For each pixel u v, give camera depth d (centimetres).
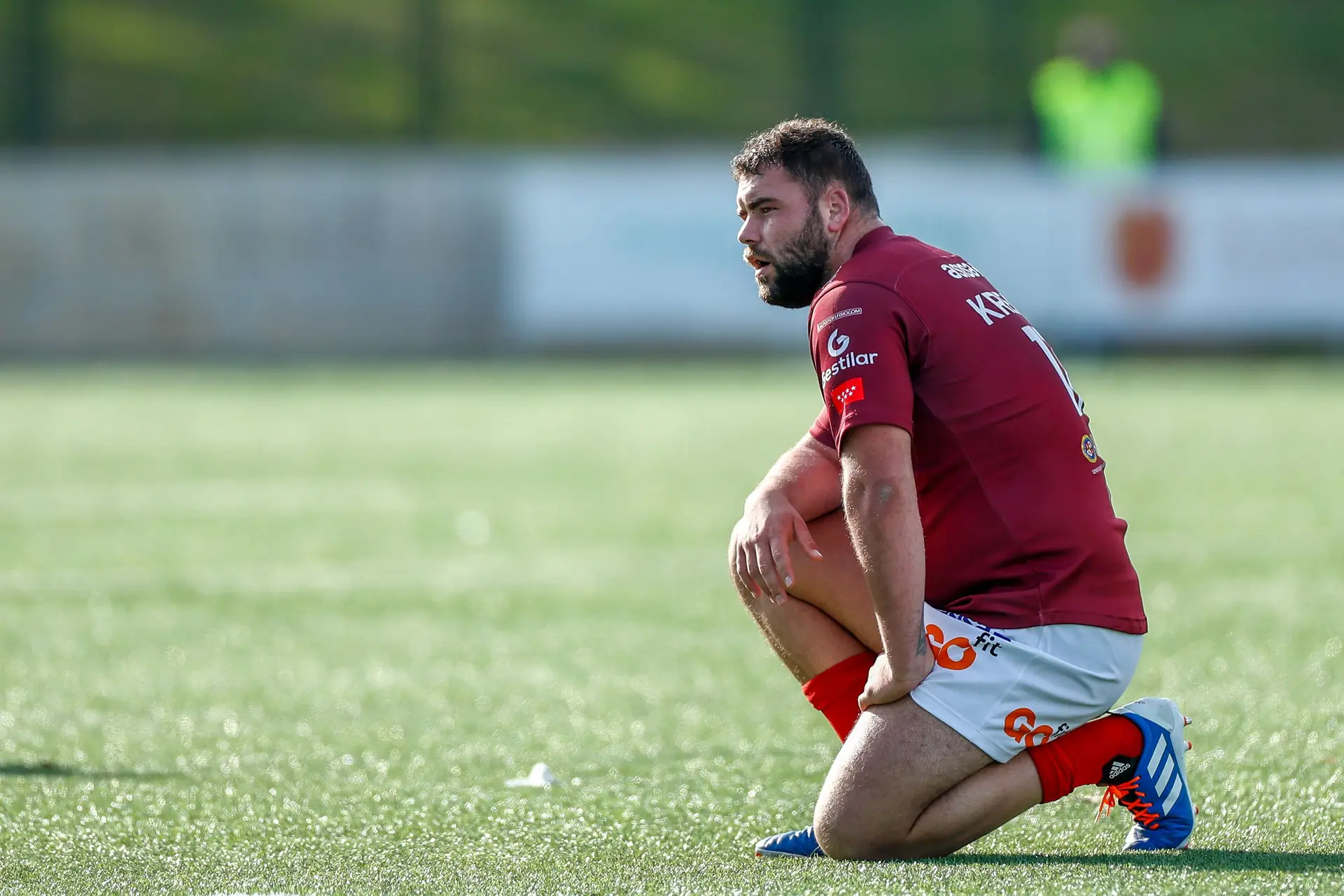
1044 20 10531
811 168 1101
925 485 1070
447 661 1889
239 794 1277
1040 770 1046
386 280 6700
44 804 1237
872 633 1109
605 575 2470
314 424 4741
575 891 971
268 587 2394
